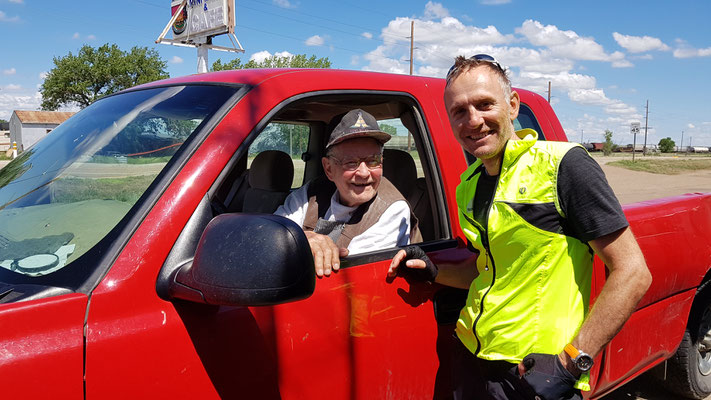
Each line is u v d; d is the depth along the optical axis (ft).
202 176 5.27
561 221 5.53
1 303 4.35
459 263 6.89
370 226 7.39
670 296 10.45
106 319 4.50
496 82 5.76
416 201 8.36
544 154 5.47
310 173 10.46
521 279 5.70
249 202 8.89
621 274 5.24
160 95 6.74
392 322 6.34
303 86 6.44
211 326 4.98
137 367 4.53
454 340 6.70
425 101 7.69
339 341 5.84
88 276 4.64
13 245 5.21
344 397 5.90
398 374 6.41
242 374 5.11
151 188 5.15
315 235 6.15
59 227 5.21
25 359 4.09
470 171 6.50
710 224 11.28
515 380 5.83
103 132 6.31
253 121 5.85
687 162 140.26
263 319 5.31
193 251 4.97
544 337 5.67
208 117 5.75
